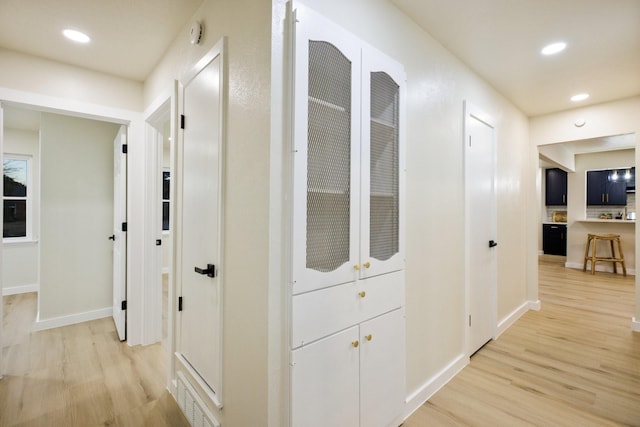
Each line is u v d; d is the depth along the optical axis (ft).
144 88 8.93
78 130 10.90
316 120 4.26
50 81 7.69
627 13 6.08
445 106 7.37
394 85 5.56
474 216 8.64
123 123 8.95
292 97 3.92
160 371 7.63
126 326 9.27
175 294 6.64
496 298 9.80
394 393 5.51
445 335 7.27
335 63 4.49
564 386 7.01
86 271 11.00
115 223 10.47
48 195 10.35
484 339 9.17
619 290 15.43
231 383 4.60
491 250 9.59
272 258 3.86
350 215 4.65
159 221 9.37
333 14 4.69
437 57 7.11
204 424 5.24
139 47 7.23
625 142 17.20
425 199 6.66
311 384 4.09
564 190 24.54
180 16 6.09
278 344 3.91
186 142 6.21
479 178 8.89
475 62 8.12
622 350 8.83
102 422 5.83
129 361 8.09
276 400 3.89
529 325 10.82
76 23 6.26
